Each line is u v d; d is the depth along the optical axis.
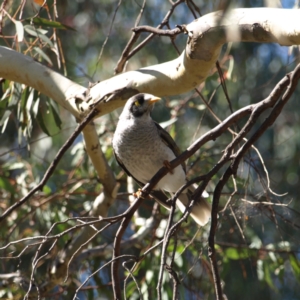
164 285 9.90
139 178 9.70
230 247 10.47
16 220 11.34
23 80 8.41
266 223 13.11
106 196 10.05
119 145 9.41
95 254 10.73
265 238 13.24
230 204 7.67
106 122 12.02
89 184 11.88
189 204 6.41
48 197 11.62
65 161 14.77
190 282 9.98
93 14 15.37
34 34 8.51
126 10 14.77
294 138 14.87
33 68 8.31
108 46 15.01
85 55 15.41
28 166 12.15
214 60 6.92
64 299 10.81
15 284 10.07
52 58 13.42
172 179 9.15
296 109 15.12
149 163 9.33
